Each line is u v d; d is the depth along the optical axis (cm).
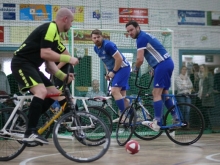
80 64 998
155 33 1016
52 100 610
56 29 569
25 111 700
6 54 1093
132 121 755
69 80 593
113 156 630
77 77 989
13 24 1089
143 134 861
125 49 1052
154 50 754
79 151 641
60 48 625
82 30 998
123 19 1160
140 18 1171
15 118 602
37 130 571
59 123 560
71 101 578
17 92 1015
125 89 839
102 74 1020
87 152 626
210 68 1249
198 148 734
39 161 589
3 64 1090
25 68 566
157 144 799
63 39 1080
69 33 949
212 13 1231
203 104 1107
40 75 594
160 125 767
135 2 1169
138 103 794
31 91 572
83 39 1012
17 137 586
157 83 756
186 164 550
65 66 752
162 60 753
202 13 1223
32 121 564
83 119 611
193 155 640
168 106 779
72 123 579
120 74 811
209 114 1107
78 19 1126
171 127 765
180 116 771
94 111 805
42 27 570
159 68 753
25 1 1096
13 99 615
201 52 1223
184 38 1209
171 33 1000
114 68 803
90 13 1135
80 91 985
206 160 585
